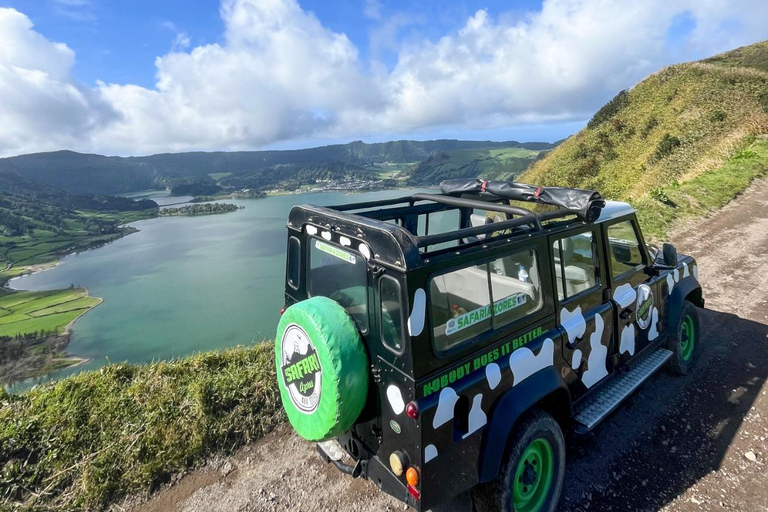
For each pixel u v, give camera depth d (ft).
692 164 69.97
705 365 17.72
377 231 8.61
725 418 14.46
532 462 10.86
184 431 13.80
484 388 9.42
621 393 13.14
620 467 12.68
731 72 119.34
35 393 15.26
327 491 12.08
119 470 12.57
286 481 12.50
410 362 8.22
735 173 53.67
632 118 129.39
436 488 8.74
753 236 33.99
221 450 13.67
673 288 16.65
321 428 9.42
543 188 12.96
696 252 31.83
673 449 13.28
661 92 131.75
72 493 11.96
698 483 11.92
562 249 11.73
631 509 11.25
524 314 10.50
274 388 15.60
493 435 9.58
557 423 11.35
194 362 17.33
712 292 24.88
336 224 9.99
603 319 12.86
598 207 12.00
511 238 10.05
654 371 14.52
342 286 10.16
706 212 41.27
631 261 14.75
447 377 8.79
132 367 16.94
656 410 15.15
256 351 18.49
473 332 9.40
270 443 14.06
